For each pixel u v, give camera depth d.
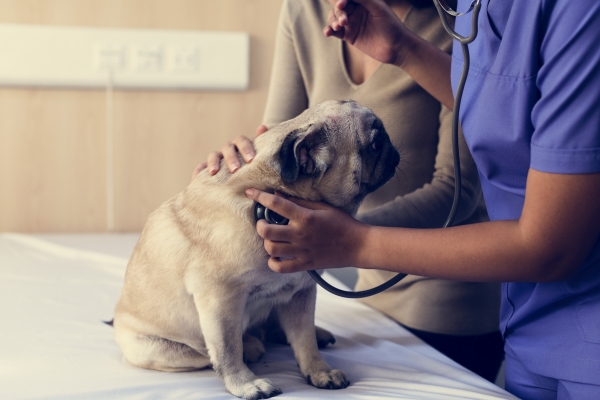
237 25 2.49
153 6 2.42
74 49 2.36
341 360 1.15
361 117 1.12
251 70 2.53
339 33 1.33
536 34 0.84
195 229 1.09
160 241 1.15
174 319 1.14
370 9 1.26
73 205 2.49
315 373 1.07
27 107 2.40
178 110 2.50
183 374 1.12
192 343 1.15
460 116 1.05
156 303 1.14
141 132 2.49
